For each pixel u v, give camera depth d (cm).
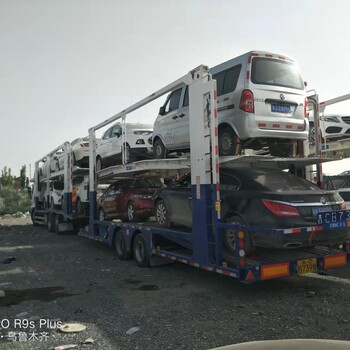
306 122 842
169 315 584
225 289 729
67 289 757
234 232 640
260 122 782
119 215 1170
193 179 752
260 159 731
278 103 809
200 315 579
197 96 743
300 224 630
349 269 868
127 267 963
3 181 6606
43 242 1473
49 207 1978
